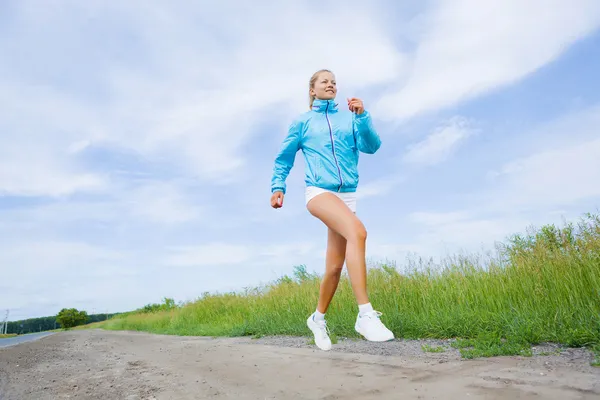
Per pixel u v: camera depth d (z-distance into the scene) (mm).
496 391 1804
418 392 1927
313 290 8852
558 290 4457
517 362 2592
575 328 3518
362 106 2525
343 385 2246
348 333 5645
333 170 2656
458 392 1851
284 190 2900
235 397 2234
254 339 6582
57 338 10164
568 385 1806
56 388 2998
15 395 2883
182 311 14445
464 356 3053
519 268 5398
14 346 7680
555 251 5254
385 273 7855
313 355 3553
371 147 2701
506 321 4160
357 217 2576
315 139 2719
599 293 3998
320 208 2598
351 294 7270
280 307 8812
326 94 2797
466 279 5855
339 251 2785
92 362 4418
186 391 2490
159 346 5953
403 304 6230
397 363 2861
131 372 3432
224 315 11656
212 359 3811
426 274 6750
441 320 4906
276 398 2129
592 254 4684
